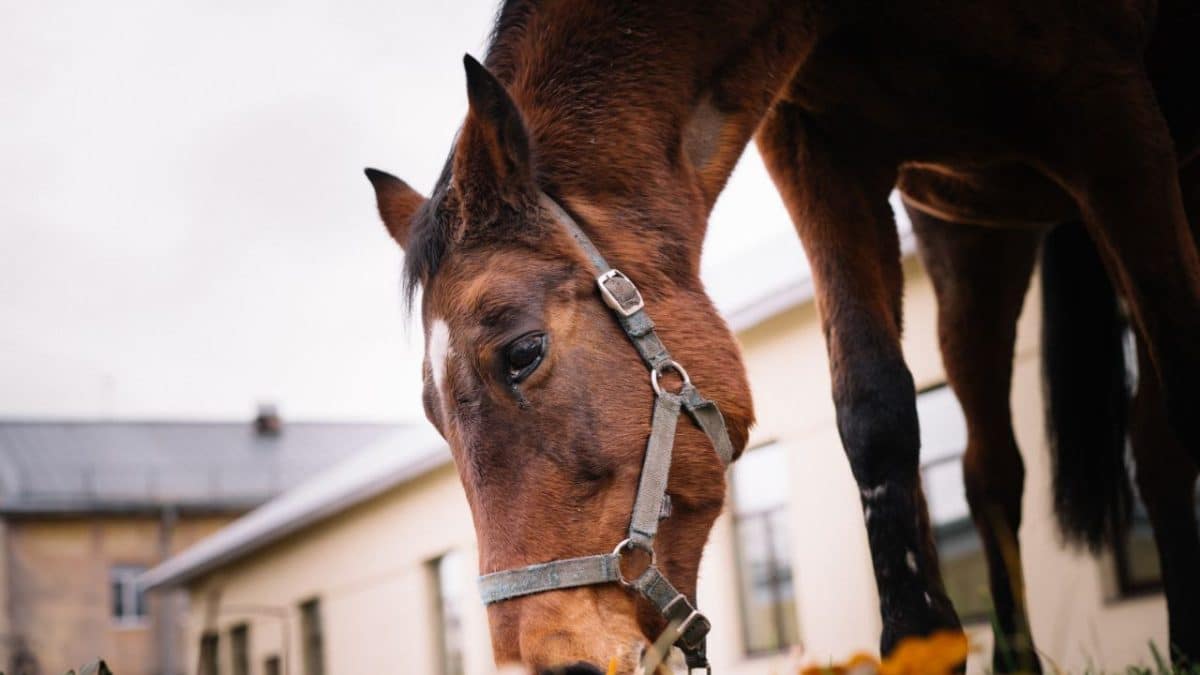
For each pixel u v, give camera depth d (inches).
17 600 1243.2
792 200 147.8
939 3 136.9
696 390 115.6
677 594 111.2
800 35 136.2
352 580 657.0
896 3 137.3
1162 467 182.4
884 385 133.6
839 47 141.6
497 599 108.9
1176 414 139.4
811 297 370.9
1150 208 139.3
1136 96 140.3
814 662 79.5
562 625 107.4
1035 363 313.9
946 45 138.9
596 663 106.0
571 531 109.5
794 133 147.9
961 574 352.8
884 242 146.3
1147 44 151.2
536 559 108.7
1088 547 209.5
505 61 129.6
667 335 116.3
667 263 119.6
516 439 110.3
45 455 1448.1
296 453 1526.8
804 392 386.0
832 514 372.8
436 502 577.6
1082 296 205.9
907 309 350.9
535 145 120.7
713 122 130.6
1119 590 302.2
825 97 144.5
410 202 132.6
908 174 166.2
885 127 145.5
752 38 131.6
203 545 886.4
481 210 115.7
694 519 114.9
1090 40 139.5
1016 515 179.2
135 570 1295.5
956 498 353.7
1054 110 141.1
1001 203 162.4
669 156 125.0
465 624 556.7
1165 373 139.6
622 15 128.0
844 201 144.1
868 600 359.3
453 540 562.6
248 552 777.6
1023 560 318.0
